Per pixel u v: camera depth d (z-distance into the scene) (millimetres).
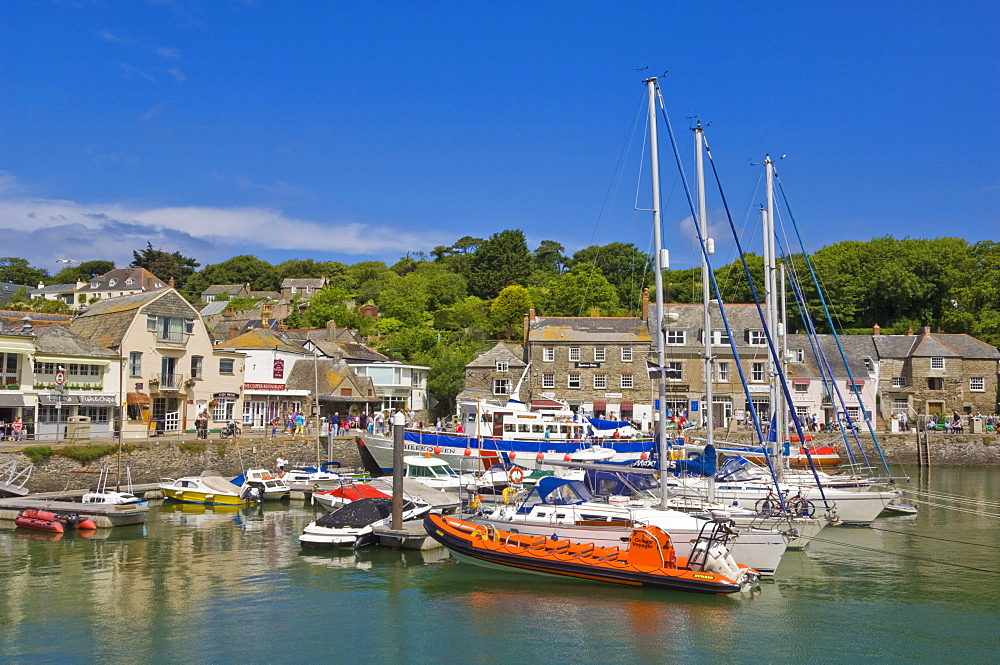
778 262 69188
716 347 66750
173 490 38219
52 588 23297
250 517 35406
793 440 47719
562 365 66812
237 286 143375
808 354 70562
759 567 24219
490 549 24531
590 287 100125
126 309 52156
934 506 39656
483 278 123625
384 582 24172
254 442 47406
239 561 26781
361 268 149500
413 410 71750
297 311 114250
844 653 18391
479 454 40250
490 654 18375
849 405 68375
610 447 44469
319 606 21844
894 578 24625
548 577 24188
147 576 24766
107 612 21172
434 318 107750
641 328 68438
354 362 76500
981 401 69500
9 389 42688
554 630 19875
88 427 42125
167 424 52406
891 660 18016
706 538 23125
